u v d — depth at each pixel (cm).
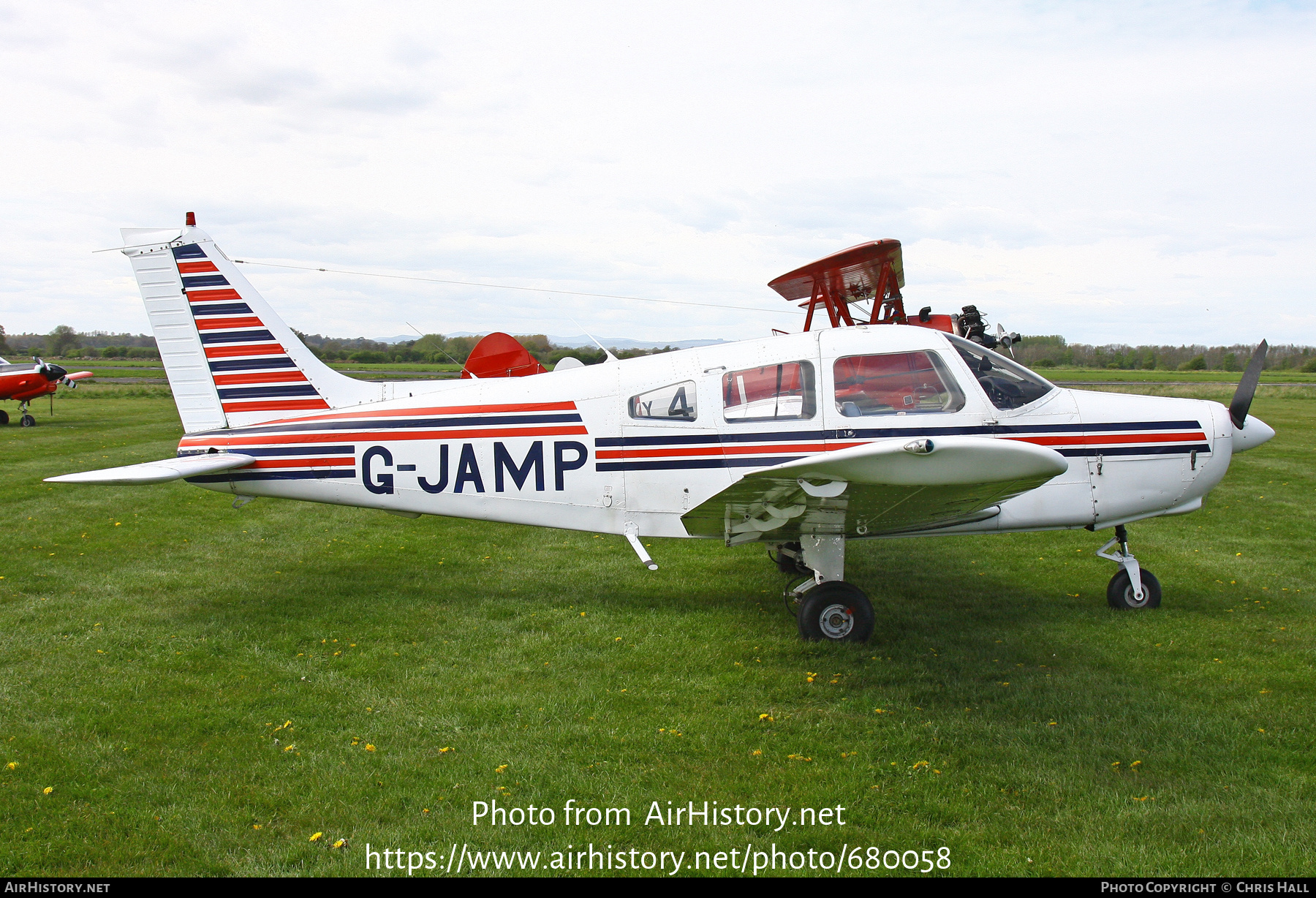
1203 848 291
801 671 462
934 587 641
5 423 1959
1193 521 883
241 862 287
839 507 475
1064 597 612
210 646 498
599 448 565
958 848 294
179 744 372
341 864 285
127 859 287
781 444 545
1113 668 466
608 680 450
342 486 593
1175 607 584
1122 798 325
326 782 337
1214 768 348
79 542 783
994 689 435
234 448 599
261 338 627
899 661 479
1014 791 332
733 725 393
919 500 462
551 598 611
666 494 561
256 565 711
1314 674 450
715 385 553
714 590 632
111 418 2130
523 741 376
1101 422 558
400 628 539
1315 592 617
